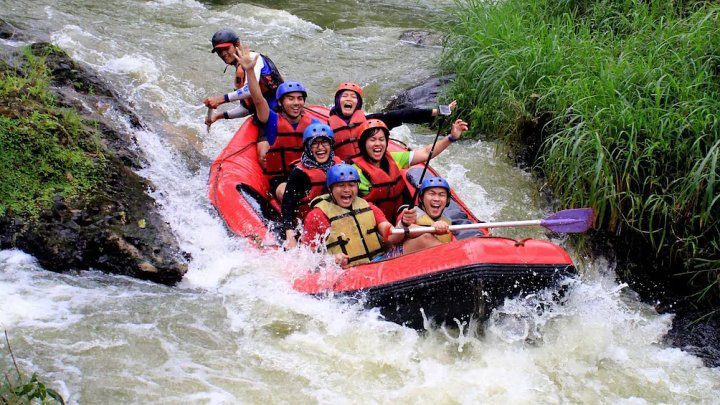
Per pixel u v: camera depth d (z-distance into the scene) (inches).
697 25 240.5
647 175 208.7
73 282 180.5
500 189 245.8
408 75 337.1
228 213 210.8
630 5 292.2
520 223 181.9
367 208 191.0
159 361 157.3
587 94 233.3
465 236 195.0
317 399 152.5
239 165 229.9
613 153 214.7
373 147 203.0
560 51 265.4
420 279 167.9
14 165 193.3
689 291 201.9
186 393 148.9
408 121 239.1
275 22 394.3
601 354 175.8
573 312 174.7
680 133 203.2
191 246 199.8
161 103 284.8
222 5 417.7
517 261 165.9
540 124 251.8
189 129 271.6
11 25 310.2
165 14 384.5
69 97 231.1
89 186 198.4
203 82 312.7
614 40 273.3
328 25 405.4
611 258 213.8
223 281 189.5
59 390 144.3
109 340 161.0
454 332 173.5
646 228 208.7
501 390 160.7
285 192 201.9
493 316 167.9
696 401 165.5
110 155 213.8
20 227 183.8
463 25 317.7
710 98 211.8
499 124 267.0
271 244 196.2
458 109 284.4
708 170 194.5
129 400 144.8
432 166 257.3
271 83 247.4
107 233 189.2
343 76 339.3
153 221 200.8
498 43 287.1
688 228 198.7
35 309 167.0
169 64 321.7
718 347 185.9
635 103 226.8
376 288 172.9
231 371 157.8
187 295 183.5
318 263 185.3
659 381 170.9
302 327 173.8
